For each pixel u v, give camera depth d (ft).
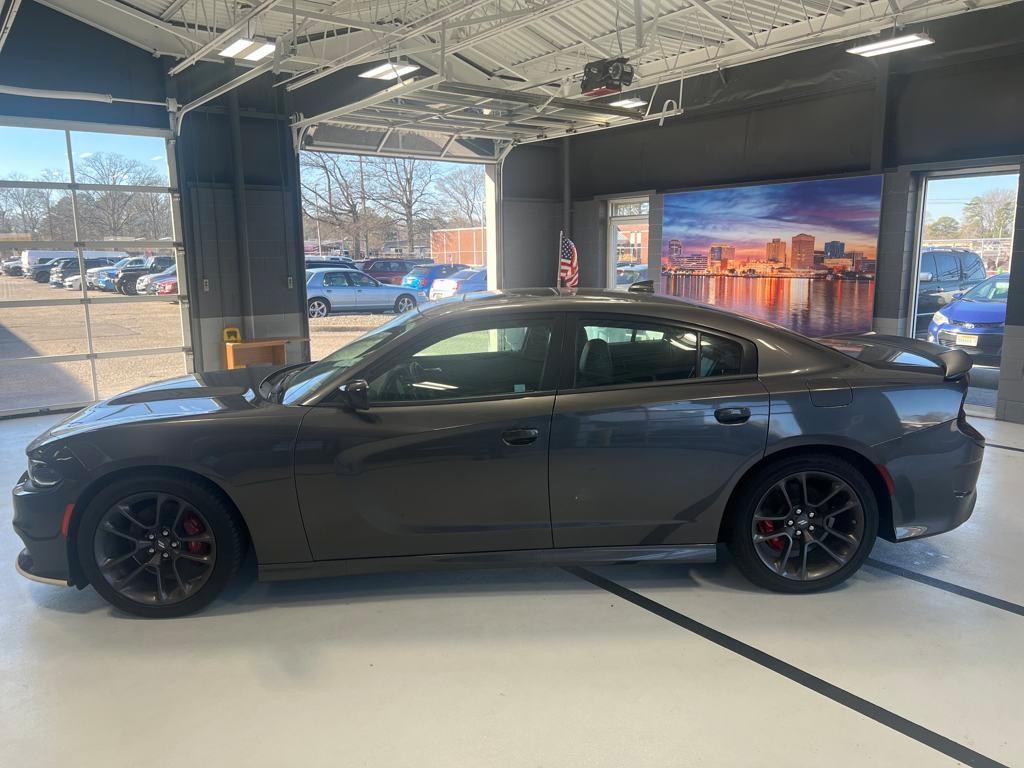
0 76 23.29
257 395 11.02
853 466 10.50
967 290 24.71
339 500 9.91
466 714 8.07
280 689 8.58
